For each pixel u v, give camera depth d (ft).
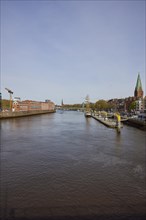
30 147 86.58
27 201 37.55
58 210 34.50
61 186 44.60
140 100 477.36
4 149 81.71
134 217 32.68
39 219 31.89
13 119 267.80
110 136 122.93
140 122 172.76
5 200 37.88
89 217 32.55
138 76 573.33
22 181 47.32
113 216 32.91
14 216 32.63
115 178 50.03
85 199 38.55
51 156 71.31
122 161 65.77
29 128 163.53
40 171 54.60
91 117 362.74
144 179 49.62
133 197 39.75
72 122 239.71
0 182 46.65
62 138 113.50
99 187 44.34
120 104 624.18
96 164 61.98
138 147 88.69
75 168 57.67
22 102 414.62
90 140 107.34
